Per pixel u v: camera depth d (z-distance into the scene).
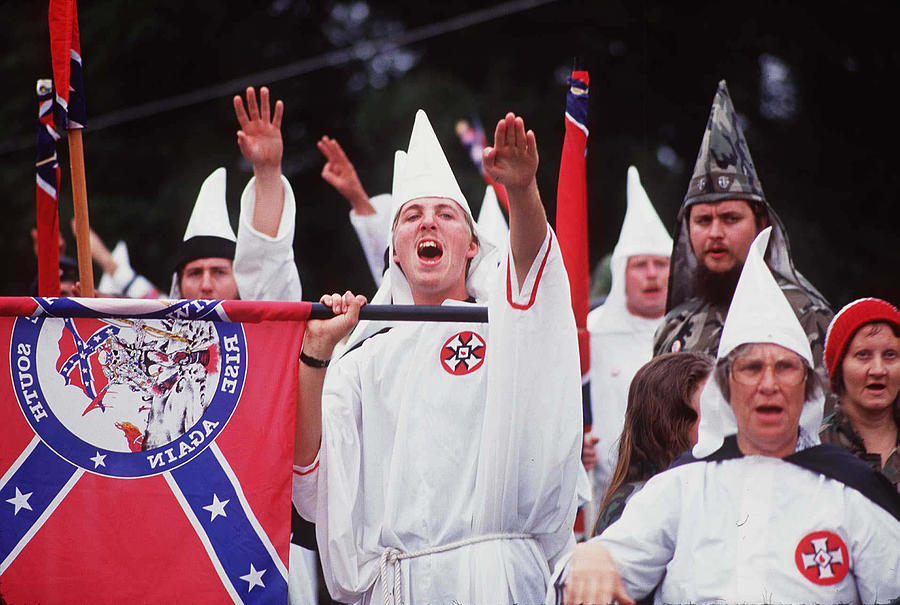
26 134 28.34
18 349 9.09
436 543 9.39
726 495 8.55
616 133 27.45
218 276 13.27
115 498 9.03
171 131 28.66
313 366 9.18
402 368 9.74
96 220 26.75
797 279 10.82
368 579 9.52
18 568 8.96
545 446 9.23
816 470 8.50
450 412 9.56
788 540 8.39
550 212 26.41
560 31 27.97
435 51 28.47
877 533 8.36
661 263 14.00
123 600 8.97
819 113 27.12
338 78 29.09
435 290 10.05
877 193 26.97
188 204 27.11
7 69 28.78
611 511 9.37
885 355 9.20
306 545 10.01
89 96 28.58
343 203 28.58
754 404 8.56
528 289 9.09
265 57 29.14
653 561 8.59
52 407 9.06
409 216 10.12
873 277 26.39
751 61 27.28
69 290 14.66
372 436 9.71
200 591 8.99
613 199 26.94
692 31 27.27
